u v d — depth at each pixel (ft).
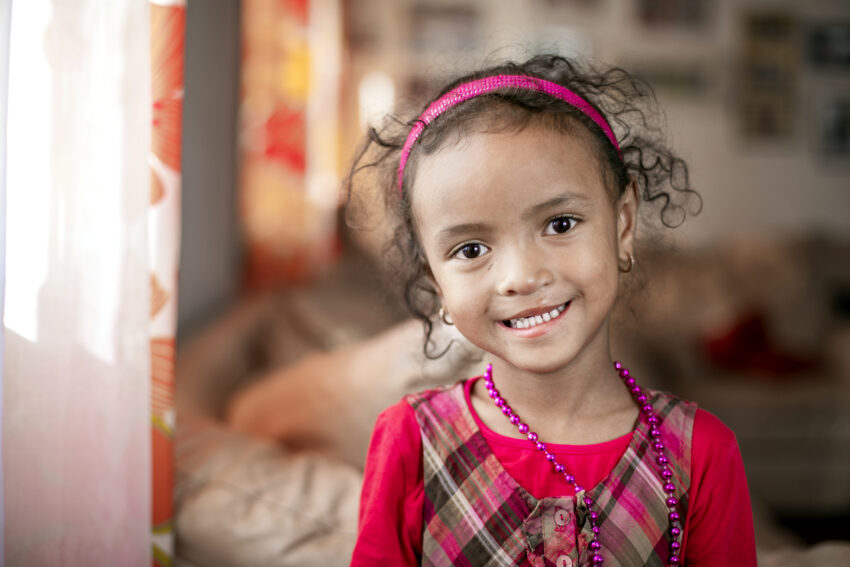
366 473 2.30
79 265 2.66
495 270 1.92
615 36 12.42
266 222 8.71
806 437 8.50
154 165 2.74
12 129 2.52
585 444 2.10
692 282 10.25
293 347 6.75
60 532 2.69
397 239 2.55
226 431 3.95
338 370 4.83
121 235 2.71
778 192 12.78
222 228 8.16
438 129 2.01
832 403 8.53
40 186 2.56
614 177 2.10
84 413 2.72
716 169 12.70
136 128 2.71
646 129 2.58
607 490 2.06
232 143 8.52
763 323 9.60
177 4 2.70
